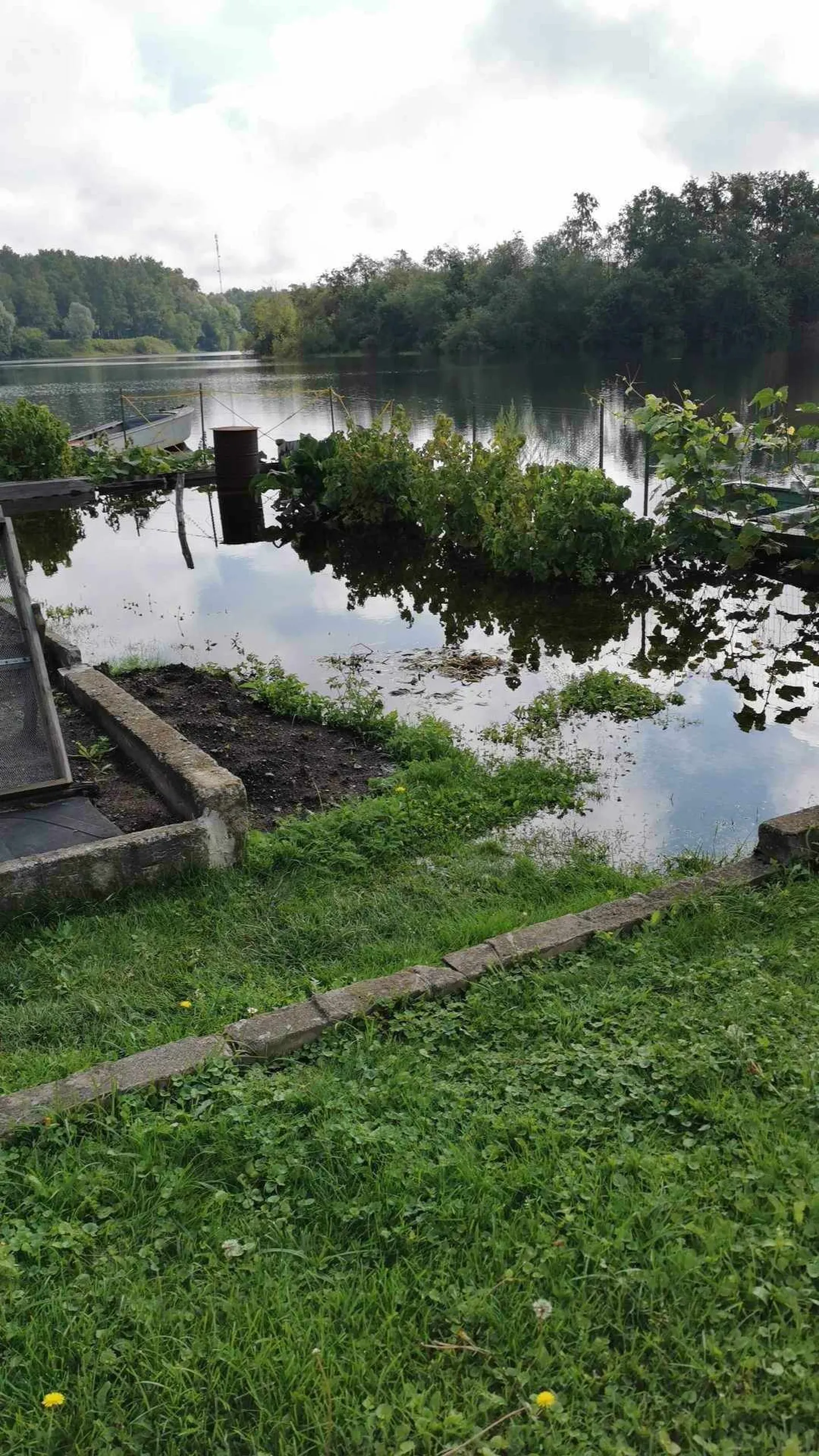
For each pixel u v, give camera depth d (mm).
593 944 3869
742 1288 2104
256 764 6465
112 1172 2604
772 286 52031
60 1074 3262
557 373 44156
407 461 14602
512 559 11477
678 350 52375
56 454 19188
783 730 7152
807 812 4594
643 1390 1938
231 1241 2328
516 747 6875
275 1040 3232
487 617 10328
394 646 9445
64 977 3979
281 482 16172
